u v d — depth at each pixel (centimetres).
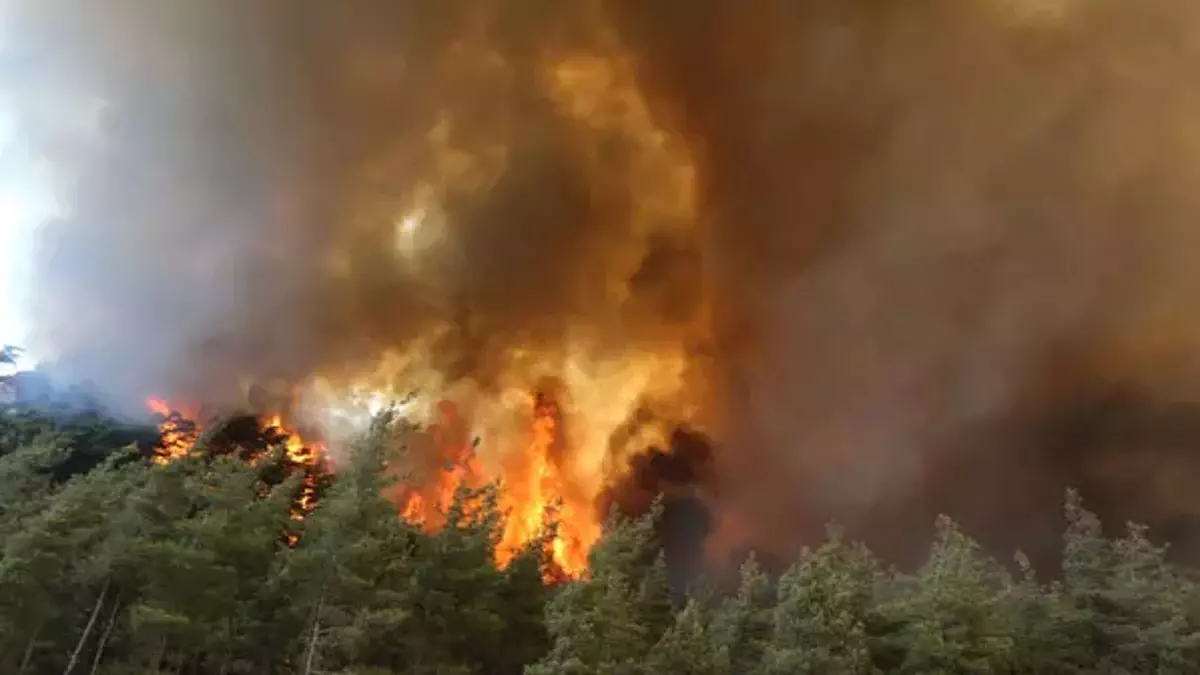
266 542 2869
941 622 3130
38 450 3481
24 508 2959
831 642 2827
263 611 2886
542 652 3177
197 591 2644
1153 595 3562
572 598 2753
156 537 2733
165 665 3050
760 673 2969
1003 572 4303
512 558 3475
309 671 2608
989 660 3120
